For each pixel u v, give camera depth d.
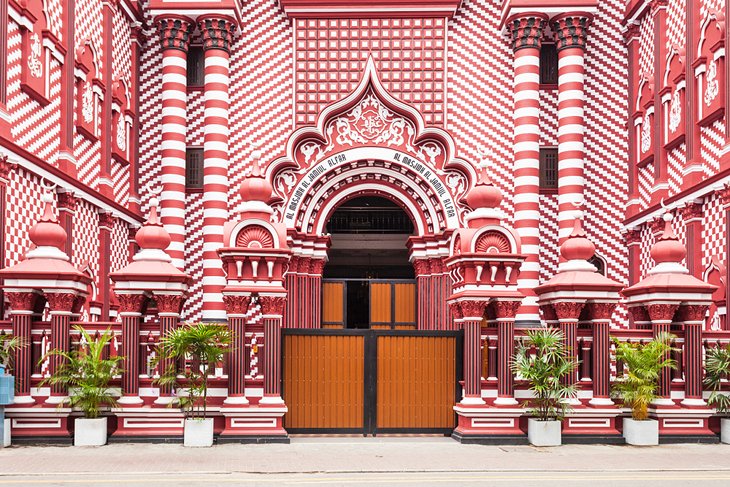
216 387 14.55
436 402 15.18
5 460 12.17
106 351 14.64
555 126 23.77
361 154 22.69
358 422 15.03
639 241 23.00
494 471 11.58
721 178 17.38
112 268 21.62
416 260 22.86
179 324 15.01
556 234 23.50
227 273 14.72
